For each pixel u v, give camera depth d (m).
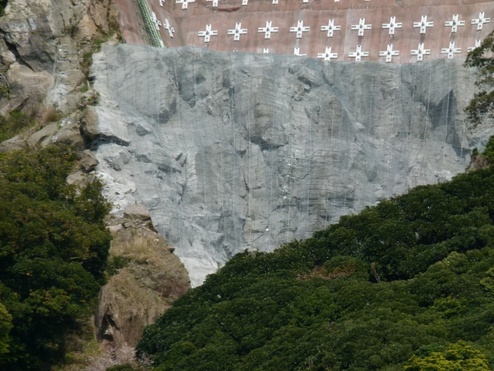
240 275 80.25
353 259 78.12
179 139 93.75
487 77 90.25
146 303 79.88
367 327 67.50
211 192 91.88
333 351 66.94
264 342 72.44
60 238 78.12
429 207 79.62
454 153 93.25
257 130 93.31
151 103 94.62
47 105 94.81
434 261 75.94
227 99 94.81
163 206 88.94
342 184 91.88
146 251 82.19
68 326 78.12
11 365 75.00
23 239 76.88
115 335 78.25
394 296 72.19
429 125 94.81
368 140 94.62
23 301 75.88
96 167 89.44
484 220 77.94
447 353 62.91
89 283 78.62
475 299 70.12
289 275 78.75
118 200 87.44
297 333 71.62
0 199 78.00
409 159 93.56
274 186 91.88
